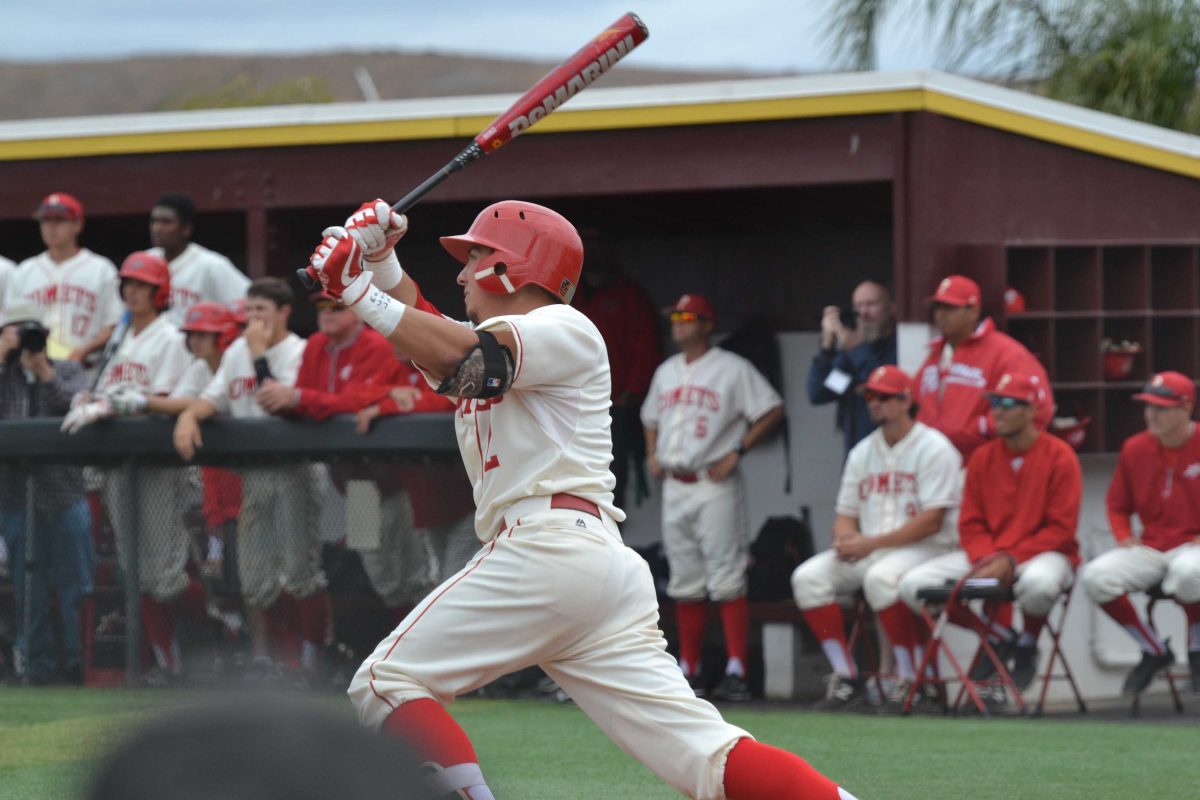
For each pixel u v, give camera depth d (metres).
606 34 12.43
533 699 24.55
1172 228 28.75
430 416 20.84
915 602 24.34
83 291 29.28
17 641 22.42
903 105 26.28
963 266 26.77
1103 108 44.91
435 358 10.24
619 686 10.59
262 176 30.30
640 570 10.84
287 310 24.69
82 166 31.34
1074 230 28.06
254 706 3.75
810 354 33.25
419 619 10.66
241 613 21.50
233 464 21.47
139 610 21.88
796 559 29.80
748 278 35.88
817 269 35.25
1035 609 24.30
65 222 29.31
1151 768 18.33
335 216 34.62
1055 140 27.73
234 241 39.12
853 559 25.19
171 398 21.92
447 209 33.41
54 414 24.86
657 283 36.66
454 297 37.44
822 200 31.31
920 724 22.78
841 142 26.83
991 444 24.89
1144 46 44.06
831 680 25.42
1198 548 24.91
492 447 10.90
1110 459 28.27
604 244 32.38
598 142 28.38
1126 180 28.48
